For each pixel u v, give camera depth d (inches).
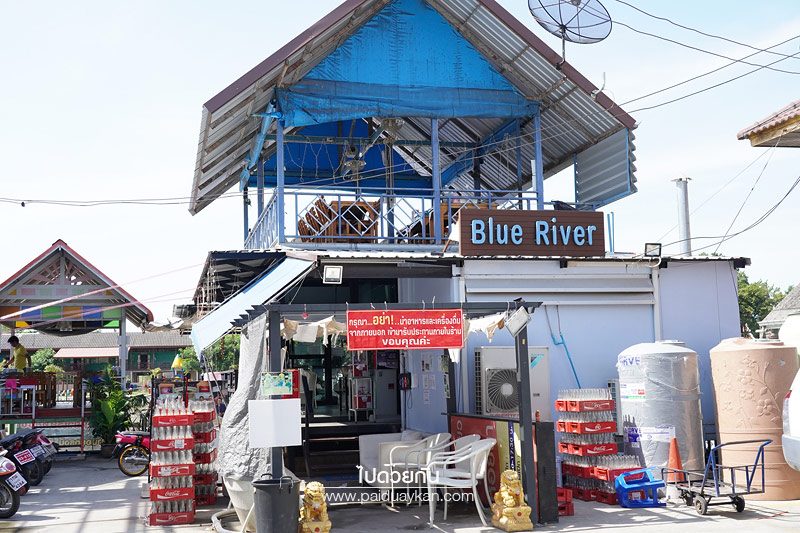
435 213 646.5
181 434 447.8
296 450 593.6
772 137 490.9
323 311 390.9
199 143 642.8
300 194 618.2
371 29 657.0
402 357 640.4
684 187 1003.9
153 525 439.8
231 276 658.8
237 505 404.2
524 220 584.4
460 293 542.6
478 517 435.5
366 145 762.2
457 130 800.3
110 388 846.5
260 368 401.7
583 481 483.8
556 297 562.3
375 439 509.0
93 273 874.1
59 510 504.4
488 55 678.5
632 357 501.4
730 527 394.0
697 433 487.2
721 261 600.1
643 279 584.1
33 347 2426.2
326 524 384.5
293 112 627.5
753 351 475.8
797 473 465.7
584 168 716.0
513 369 519.8
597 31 603.2
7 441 586.6
